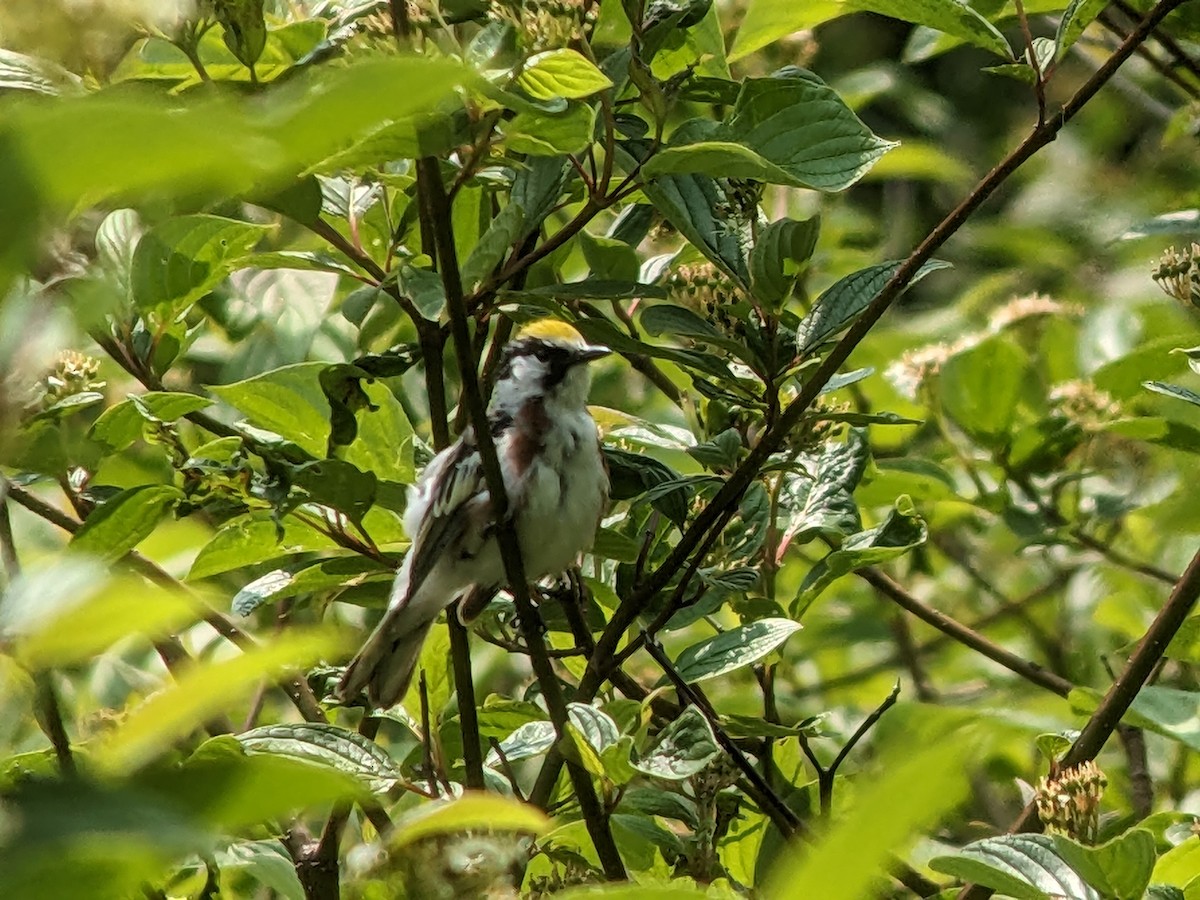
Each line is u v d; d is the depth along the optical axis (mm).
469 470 9727
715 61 9766
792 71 9078
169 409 8289
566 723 7359
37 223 2326
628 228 10258
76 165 2273
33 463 7855
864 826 3010
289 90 2814
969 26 8258
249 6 7332
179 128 2281
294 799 2861
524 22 6914
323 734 7844
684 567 9758
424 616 9758
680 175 8344
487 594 9742
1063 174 17875
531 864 9727
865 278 8758
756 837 9984
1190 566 8773
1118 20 14516
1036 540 11992
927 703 13445
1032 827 9328
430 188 6820
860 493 12344
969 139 19234
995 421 12031
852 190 19594
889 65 18281
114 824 2447
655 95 7828
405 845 5129
